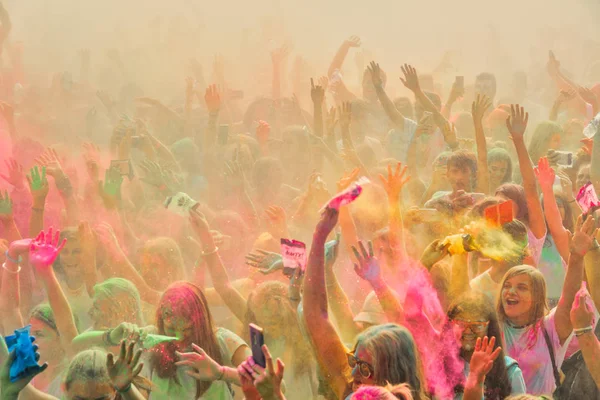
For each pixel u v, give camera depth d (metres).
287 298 4.23
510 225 4.45
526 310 4.07
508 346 4.11
